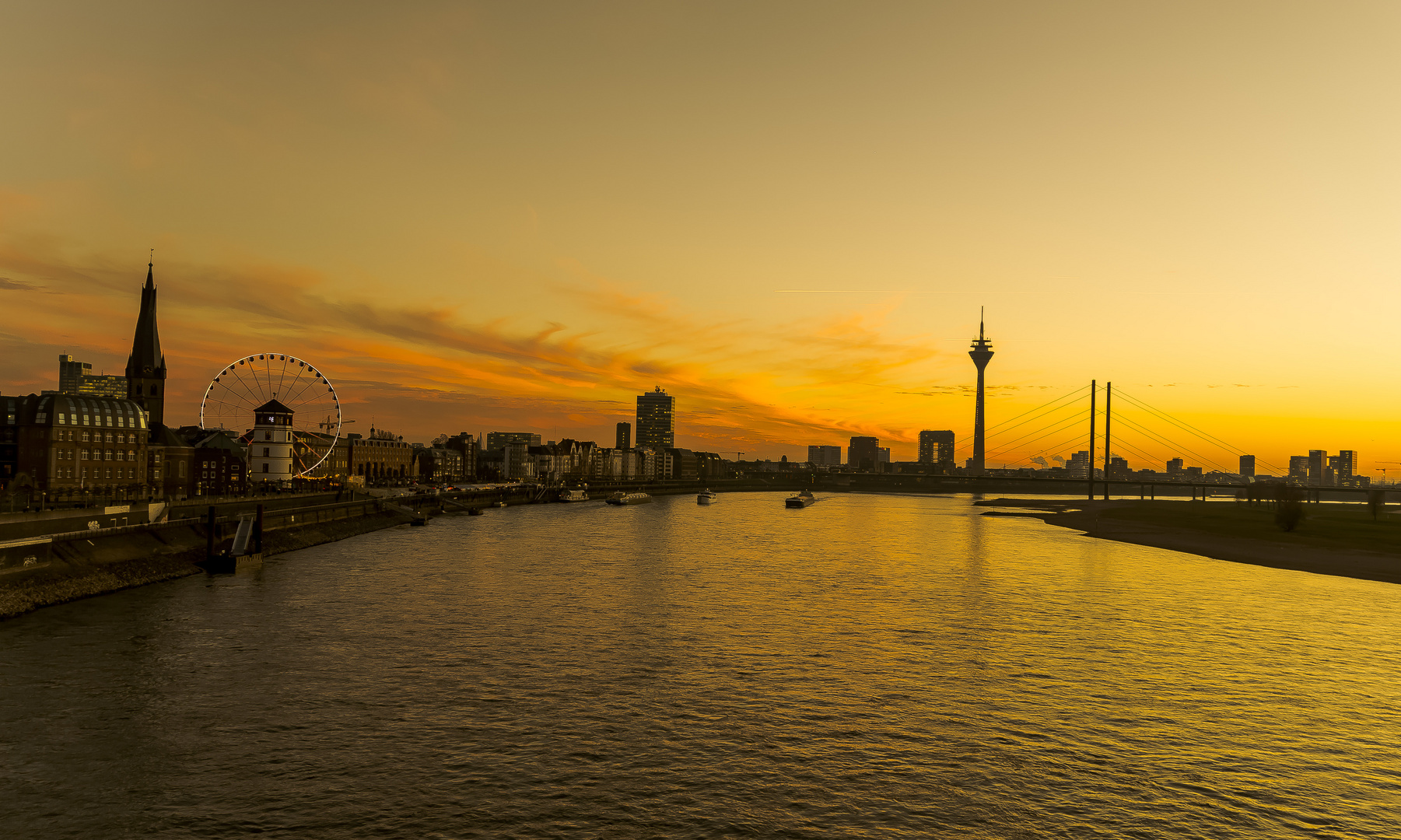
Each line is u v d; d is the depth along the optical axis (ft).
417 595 276.82
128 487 499.92
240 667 183.73
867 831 113.70
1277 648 216.95
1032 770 134.51
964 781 130.00
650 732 148.56
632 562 381.40
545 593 284.82
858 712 160.76
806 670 188.75
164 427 577.43
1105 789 128.16
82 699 159.74
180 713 153.58
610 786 126.11
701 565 373.81
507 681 177.37
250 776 127.54
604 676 181.98
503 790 124.16
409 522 619.26
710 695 170.09
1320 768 137.59
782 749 141.59
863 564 388.57
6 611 225.56
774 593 293.64
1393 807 123.54
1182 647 216.54
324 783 125.59
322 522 493.36
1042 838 112.88
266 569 335.88
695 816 117.39
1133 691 176.04
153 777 126.52
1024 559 415.23
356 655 195.62
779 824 115.55
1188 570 374.43
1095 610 268.62
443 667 186.60
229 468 608.19
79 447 480.23
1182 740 148.36
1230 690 178.50
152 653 193.57
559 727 150.20
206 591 277.64
